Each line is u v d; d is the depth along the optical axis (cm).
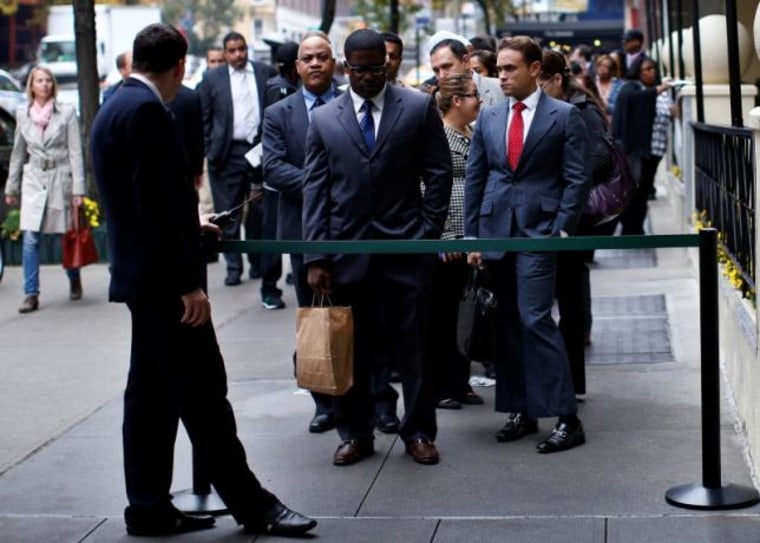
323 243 896
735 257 1173
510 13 5953
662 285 1770
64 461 1059
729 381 1174
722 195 1284
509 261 1044
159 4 8031
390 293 997
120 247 816
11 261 2172
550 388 1030
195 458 914
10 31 6344
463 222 1145
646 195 2297
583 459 1008
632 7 5931
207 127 1836
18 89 3775
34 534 882
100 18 5147
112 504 945
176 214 804
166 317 828
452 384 1174
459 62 1173
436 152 996
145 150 795
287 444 1078
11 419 1198
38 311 1762
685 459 996
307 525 856
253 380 1320
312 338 956
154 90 817
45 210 1762
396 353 1009
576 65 2311
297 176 1118
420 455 1006
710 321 876
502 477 970
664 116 2272
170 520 870
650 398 1183
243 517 862
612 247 870
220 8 8381
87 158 2283
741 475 950
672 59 2273
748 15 1770
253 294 1869
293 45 1481
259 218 1909
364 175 983
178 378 835
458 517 887
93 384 1333
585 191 1032
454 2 5812
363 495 940
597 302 1667
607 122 1176
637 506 894
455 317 1163
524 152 1032
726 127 1216
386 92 995
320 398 1118
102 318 1700
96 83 2305
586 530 851
